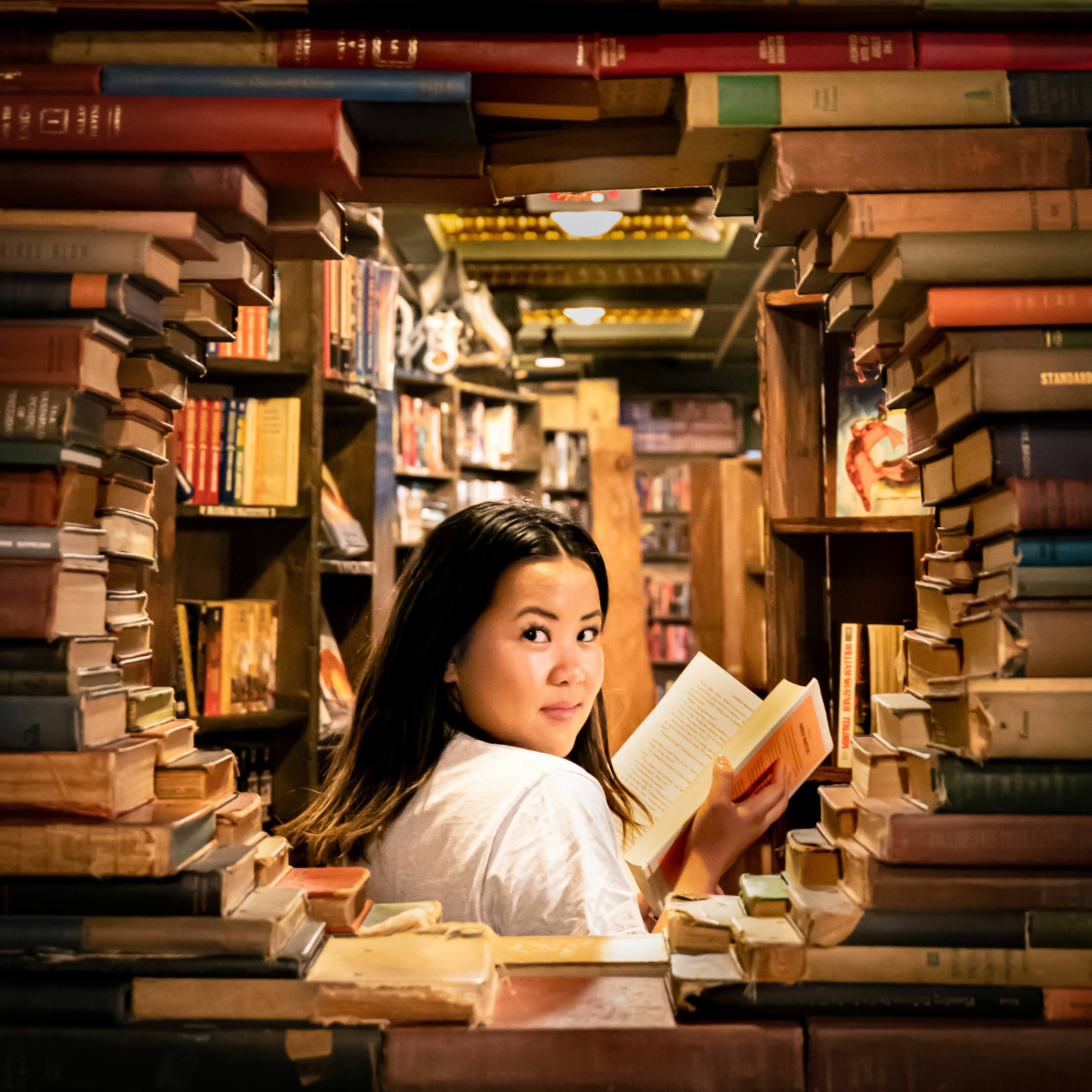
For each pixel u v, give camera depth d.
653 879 1.20
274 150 0.72
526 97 0.77
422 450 4.30
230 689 2.31
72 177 0.72
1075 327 0.73
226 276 0.80
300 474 2.42
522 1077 0.67
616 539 4.56
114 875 0.68
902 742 0.75
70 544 0.70
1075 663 0.69
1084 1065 0.66
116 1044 0.67
